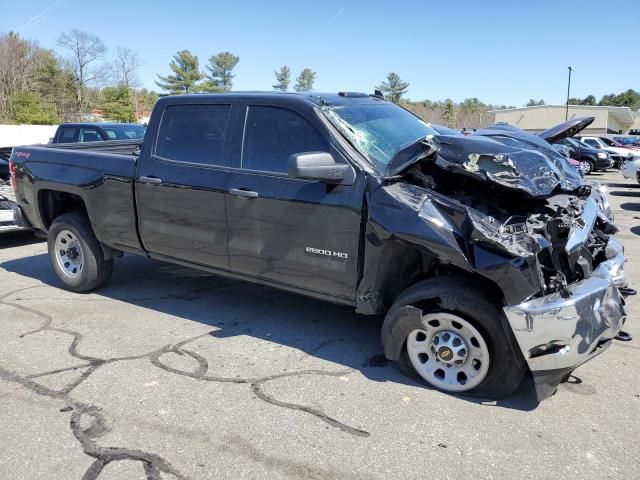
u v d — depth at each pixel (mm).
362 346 4480
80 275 5715
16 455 3008
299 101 4180
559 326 3238
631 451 3047
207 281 6270
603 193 5730
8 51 53438
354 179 3818
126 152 5887
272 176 4188
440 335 3676
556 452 3039
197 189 4562
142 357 4246
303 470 2893
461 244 3402
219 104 4586
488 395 3607
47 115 48031
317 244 3996
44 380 3859
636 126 88125
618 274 4137
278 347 4453
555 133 6102
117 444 3109
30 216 6094
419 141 3697
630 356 4270
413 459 2980
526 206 3803
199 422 3330
